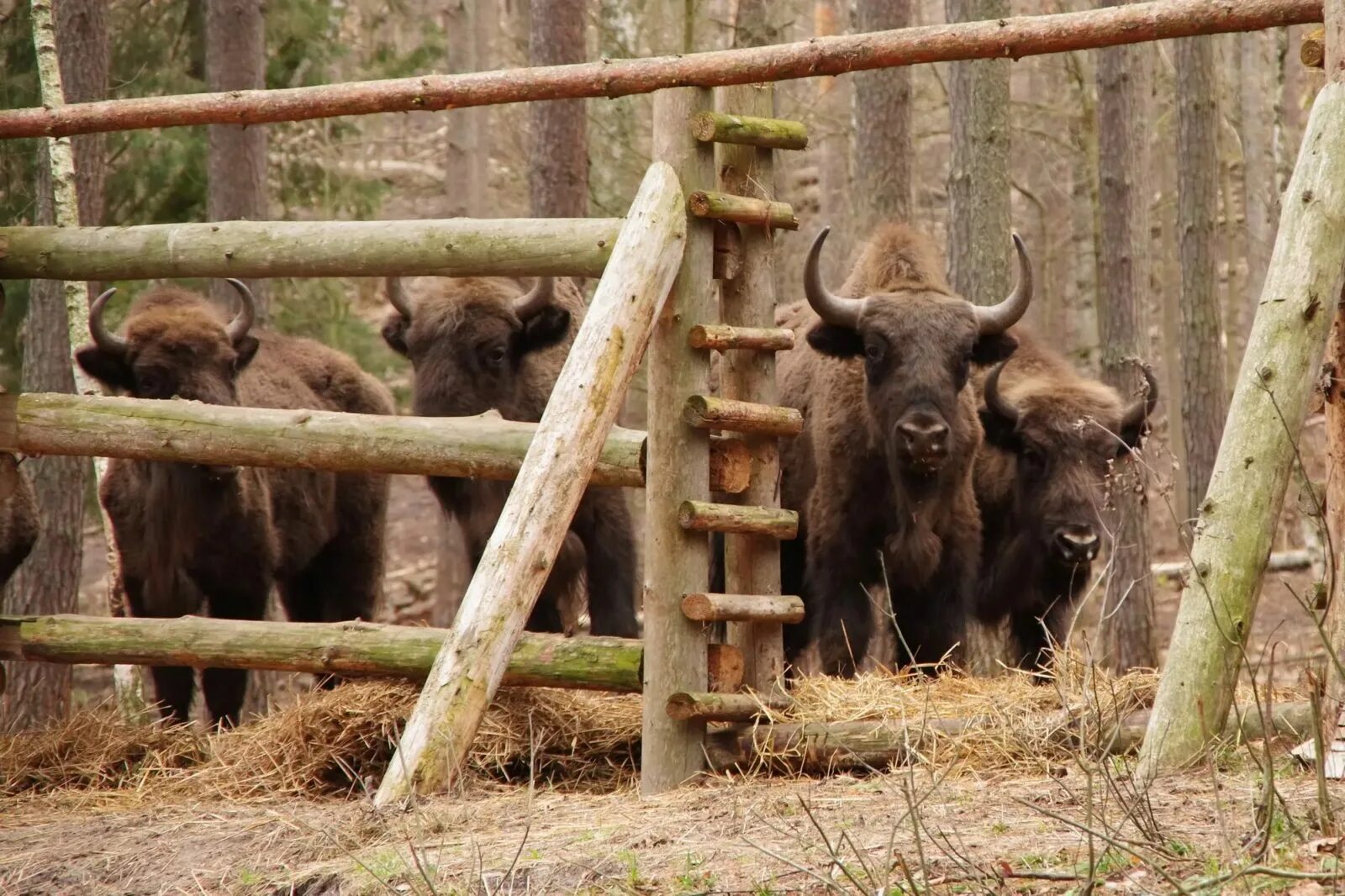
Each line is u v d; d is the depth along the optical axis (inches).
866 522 527.2
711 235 394.3
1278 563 1084.5
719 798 342.0
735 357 408.2
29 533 527.5
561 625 616.7
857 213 870.4
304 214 1347.2
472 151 1355.8
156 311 578.6
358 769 408.5
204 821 361.4
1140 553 820.0
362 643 407.8
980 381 601.9
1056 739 363.9
